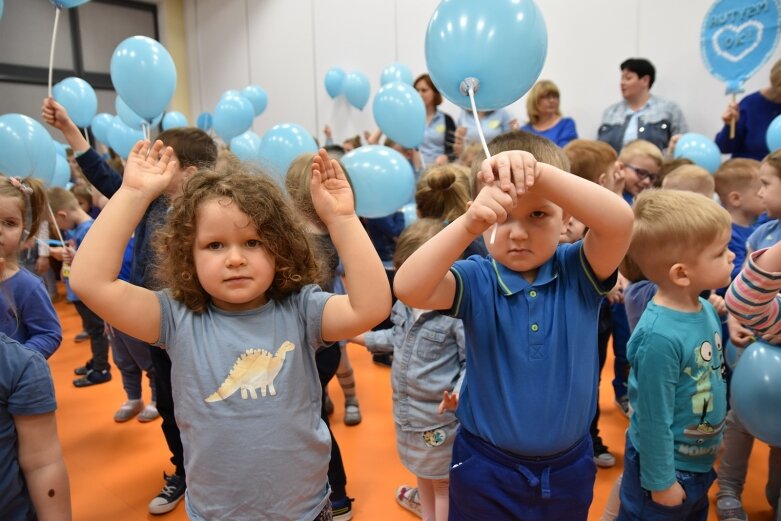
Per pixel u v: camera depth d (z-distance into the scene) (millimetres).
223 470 891
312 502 960
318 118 6480
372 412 2461
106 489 1973
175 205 955
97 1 7203
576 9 4145
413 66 5453
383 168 2217
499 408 978
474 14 1063
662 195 1272
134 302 897
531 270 1012
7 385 987
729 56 2762
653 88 3840
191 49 7773
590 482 1030
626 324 2230
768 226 1669
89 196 3855
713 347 1199
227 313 951
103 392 2822
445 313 1005
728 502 1626
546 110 3686
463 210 1707
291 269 980
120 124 3564
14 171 2006
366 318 906
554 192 845
